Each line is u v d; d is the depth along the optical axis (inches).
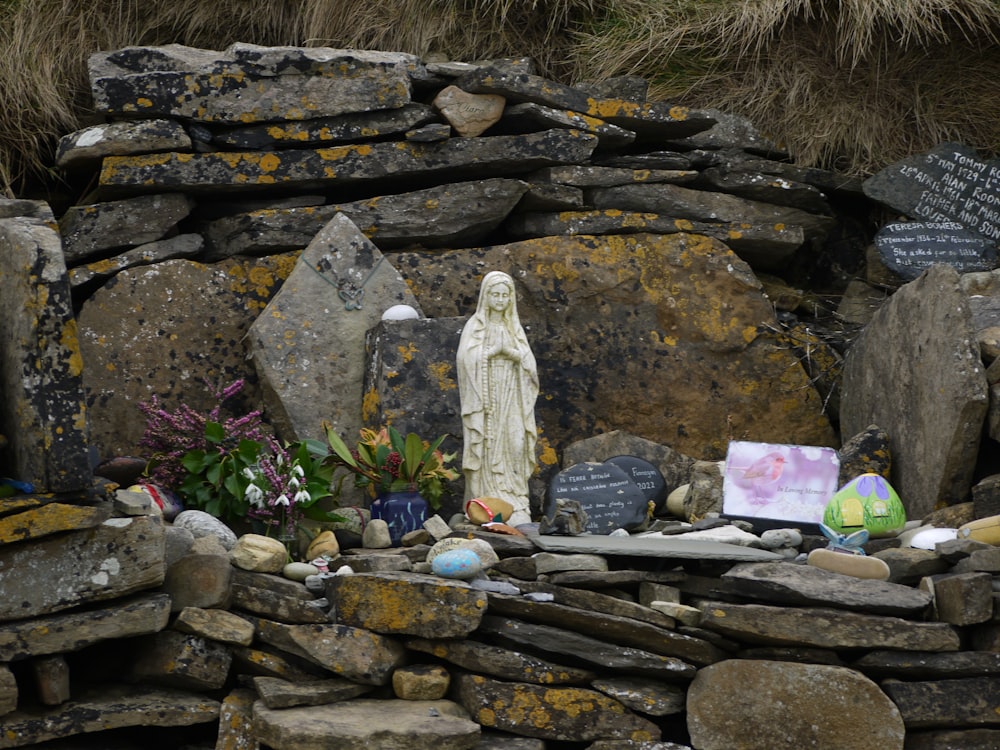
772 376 309.6
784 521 261.6
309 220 300.2
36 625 201.6
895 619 212.7
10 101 316.8
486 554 229.0
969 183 328.5
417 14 344.8
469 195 303.7
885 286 330.0
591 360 303.1
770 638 214.7
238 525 244.7
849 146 340.5
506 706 211.9
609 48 346.3
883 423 285.0
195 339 291.7
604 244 308.2
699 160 322.3
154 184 291.4
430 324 281.6
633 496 269.9
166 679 214.7
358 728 199.6
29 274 202.4
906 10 336.2
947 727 213.2
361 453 255.6
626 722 215.0
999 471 265.7
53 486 200.7
